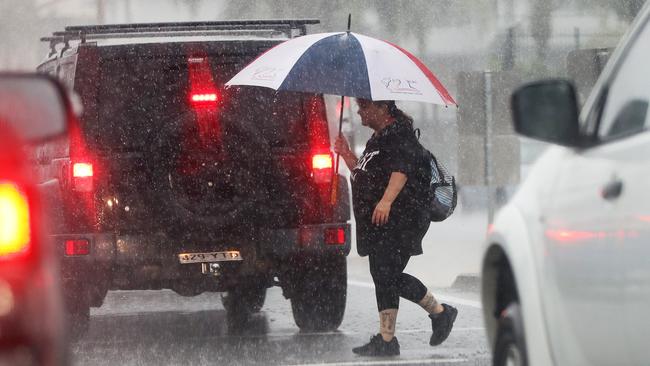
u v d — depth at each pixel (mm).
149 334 27562
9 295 9633
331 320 26844
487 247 15094
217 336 26969
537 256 13625
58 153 25516
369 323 28797
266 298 34562
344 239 25547
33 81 10141
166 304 33875
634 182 11367
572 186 12898
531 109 12641
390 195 22578
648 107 11977
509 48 114375
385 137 22875
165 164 25000
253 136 25109
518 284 13938
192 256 25016
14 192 9750
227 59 25703
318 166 25406
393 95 22859
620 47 13062
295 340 25984
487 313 15547
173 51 25500
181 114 25031
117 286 25422
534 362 13555
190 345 25594
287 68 23391
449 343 25141
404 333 26766
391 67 23375
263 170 25203
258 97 25578
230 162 25094
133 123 25188
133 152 25094
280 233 25250
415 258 47500
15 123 10086
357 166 23203
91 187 24875
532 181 14453
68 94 10203
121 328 28703
